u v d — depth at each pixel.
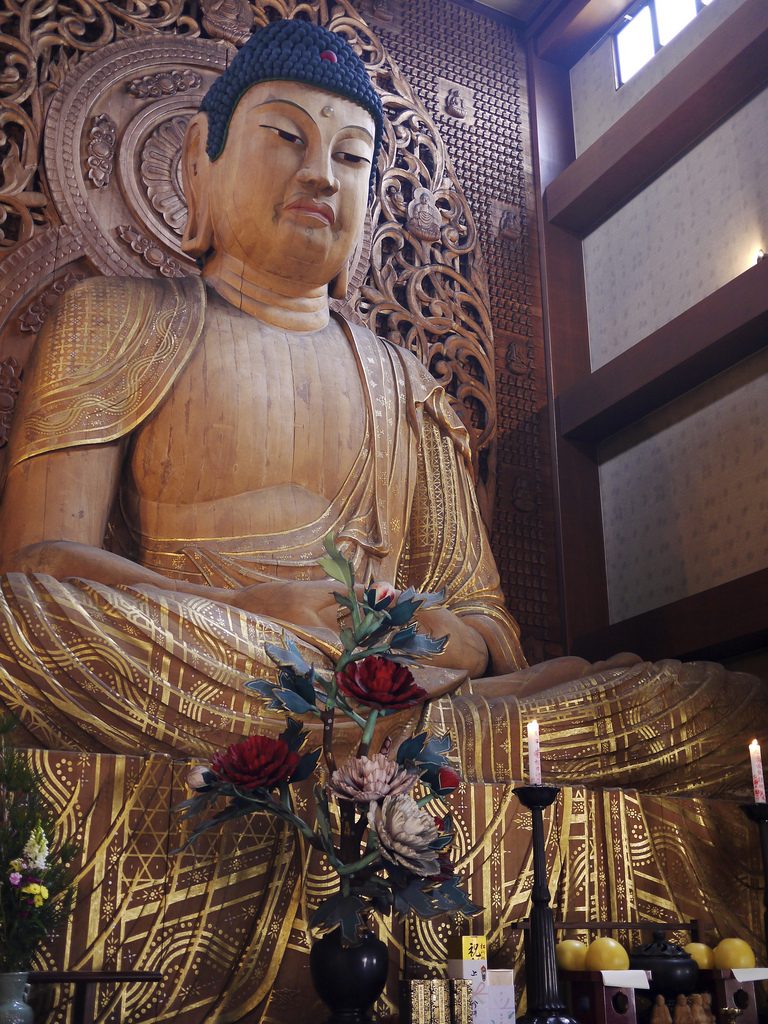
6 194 4.59
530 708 3.40
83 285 4.22
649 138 5.22
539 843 2.70
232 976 2.72
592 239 5.83
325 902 2.37
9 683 2.92
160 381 4.07
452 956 2.63
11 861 2.26
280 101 4.31
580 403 5.35
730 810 3.49
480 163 5.84
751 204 4.79
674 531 4.95
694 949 2.99
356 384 4.42
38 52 4.84
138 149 4.90
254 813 2.82
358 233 4.47
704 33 5.22
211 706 3.02
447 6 6.07
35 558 3.50
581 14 5.88
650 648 4.70
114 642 3.01
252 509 4.07
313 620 3.48
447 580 4.29
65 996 2.55
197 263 4.73
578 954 2.86
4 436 4.30
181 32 5.25
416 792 3.01
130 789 2.77
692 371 4.83
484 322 5.49
